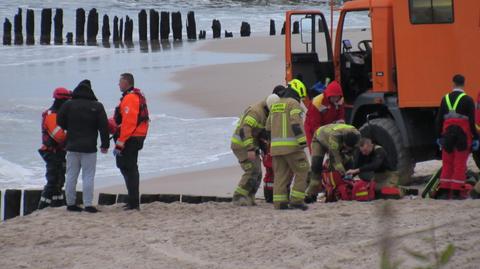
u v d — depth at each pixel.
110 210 37.47
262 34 188.12
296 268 26.12
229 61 123.38
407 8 41.56
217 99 88.19
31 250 30.02
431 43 41.25
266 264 26.83
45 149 39.75
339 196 37.62
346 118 47.47
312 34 48.94
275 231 30.91
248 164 37.28
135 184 37.06
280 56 129.38
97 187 50.69
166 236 31.28
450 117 36.53
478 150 40.59
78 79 108.94
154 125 72.88
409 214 32.12
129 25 170.50
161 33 174.62
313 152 37.94
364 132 43.47
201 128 71.44
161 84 100.56
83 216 35.78
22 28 179.50
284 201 35.72
